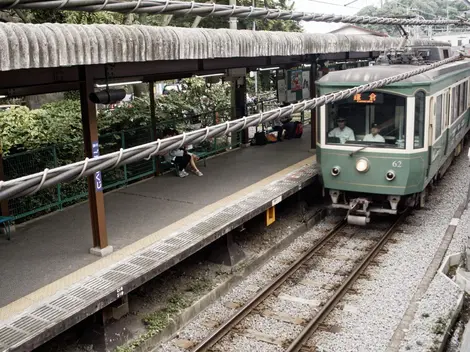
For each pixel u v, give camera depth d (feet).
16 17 38.65
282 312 24.34
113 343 21.11
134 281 20.94
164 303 24.57
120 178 35.35
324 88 33.50
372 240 33.12
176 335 22.89
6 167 29.48
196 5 13.93
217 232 26.07
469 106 52.39
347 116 33.19
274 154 44.16
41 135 34.19
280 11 17.60
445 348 20.77
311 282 27.32
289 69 49.73
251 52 29.99
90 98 22.95
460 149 53.98
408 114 31.42
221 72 37.73
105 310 21.17
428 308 23.39
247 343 21.85
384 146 32.35
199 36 25.44
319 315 23.44
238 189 33.71
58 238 26.09
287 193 33.09
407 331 21.90
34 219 29.19
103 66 23.88
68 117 37.40
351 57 53.31
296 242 33.17
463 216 35.50
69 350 20.94
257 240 32.14
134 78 30.04
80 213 30.14
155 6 12.80
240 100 47.39
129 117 40.47
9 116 34.06
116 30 20.75
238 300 25.79
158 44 22.61
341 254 30.99
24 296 19.88
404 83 31.04
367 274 27.94
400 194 32.55
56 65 18.25
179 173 37.45
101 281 20.68
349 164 33.40
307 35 37.17
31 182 8.29
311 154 43.75
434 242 31.48
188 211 29.50
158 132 40.29
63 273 21.88
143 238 25.52
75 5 11.29
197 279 26.99
